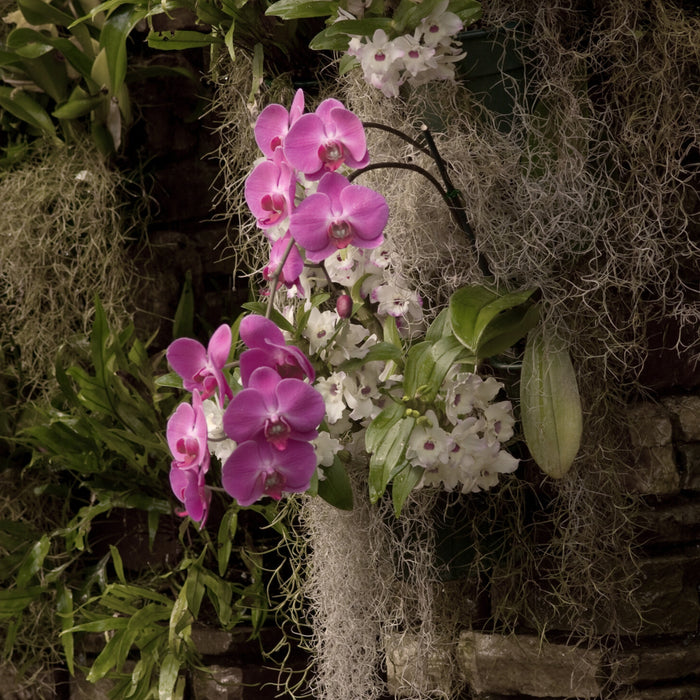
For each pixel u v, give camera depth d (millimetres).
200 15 2512
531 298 2363
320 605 2547
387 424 2264
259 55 2521
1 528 2789
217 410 2248
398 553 2496
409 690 2523
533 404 2312
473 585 2557
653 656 2430
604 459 2420
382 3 2357
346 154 2217
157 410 2734
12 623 2746
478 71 2396
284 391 2053
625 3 2361
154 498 2750
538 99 2393
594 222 2371
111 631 2770
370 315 2381
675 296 2398
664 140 2377
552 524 2469
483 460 2279
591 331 2414
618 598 2432
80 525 2701
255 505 2648
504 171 2377
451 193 2342
